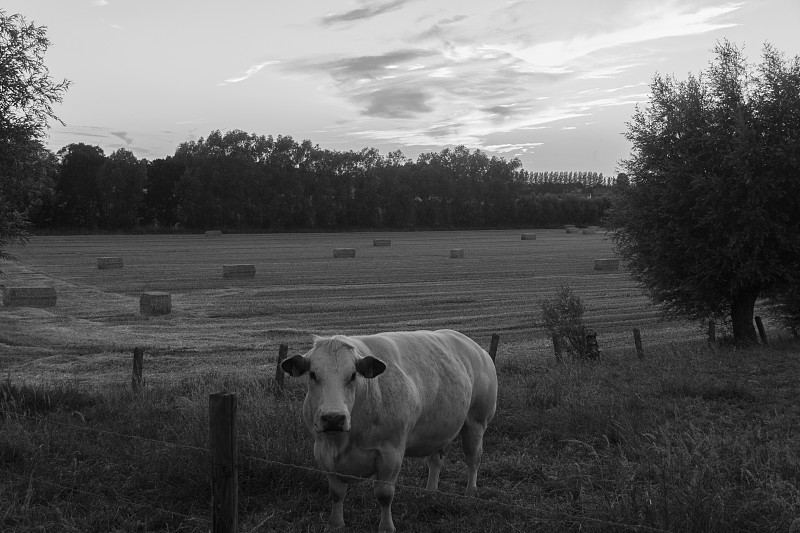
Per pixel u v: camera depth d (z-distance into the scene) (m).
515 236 105.50
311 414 5.27
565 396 10.24
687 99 19.30
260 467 6.65
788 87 17.81
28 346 19.22
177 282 38.97
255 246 75.25
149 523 5.78
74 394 10.19
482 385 6.79
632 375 12.96
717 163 18.53
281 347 11.23
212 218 112.75
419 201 138.88
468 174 143.62
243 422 7.82
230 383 11.61
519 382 12.20
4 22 13.13
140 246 72.88
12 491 6.21
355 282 40.16
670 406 10.00
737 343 18.58
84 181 103.12
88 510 5.96
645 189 19.66
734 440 7.64
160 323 24.86
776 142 17.78
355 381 5.19
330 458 5.26
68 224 103.62
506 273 46.47
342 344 5.26
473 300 32.53
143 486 6.55
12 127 13.43
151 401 9.93
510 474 7.38
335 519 5.45
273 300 31.86
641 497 5.72
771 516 5.50
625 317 27.73
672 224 18.86
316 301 31.66
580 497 6.32
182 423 8.21
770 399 10.80
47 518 5.72
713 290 19.05
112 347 18.97
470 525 5.86
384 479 5.49
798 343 18.22
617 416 8.95
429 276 44.03
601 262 49.06
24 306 28.64
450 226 137.25
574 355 15.25
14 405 8.69
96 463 6.95
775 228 17.73
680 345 19.16
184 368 16.20
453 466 7.59
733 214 18.11
